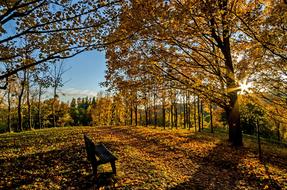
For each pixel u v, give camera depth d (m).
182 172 10.52
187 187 8.40
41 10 8.88
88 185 8.14
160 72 16.27
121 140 21.06
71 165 10.80
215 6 10.14
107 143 18.23
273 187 8.71
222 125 56.19
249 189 8.52
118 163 11.43
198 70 16.89
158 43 15.97
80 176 9.10
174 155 14.22
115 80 17.81
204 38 16.53
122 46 16.08
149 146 17.52
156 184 8.44
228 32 11.01
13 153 14.05
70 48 9.05
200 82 15.48
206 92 15.50
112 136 24.38
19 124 37.44
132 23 11.07
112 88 18.08
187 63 16.28
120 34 9.99
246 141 25.88
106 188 7.86
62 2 8.47
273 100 14.38
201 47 17.14
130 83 17.33
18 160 11.94
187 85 15.38
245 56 14.38
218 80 16.25
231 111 18.12
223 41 16.28
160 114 80.50
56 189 7.73
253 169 10.96
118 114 78.06
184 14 11.25
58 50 9.43
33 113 71.88
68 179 8.77
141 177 9.20
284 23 8.30
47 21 8.89
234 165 11.68
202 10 10.88
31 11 8.12
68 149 14.96
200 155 14.04
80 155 12.83
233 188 8.56
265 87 13.78
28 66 8.24
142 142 19.70
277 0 9.58
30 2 7.84
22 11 8.75
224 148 16.59
